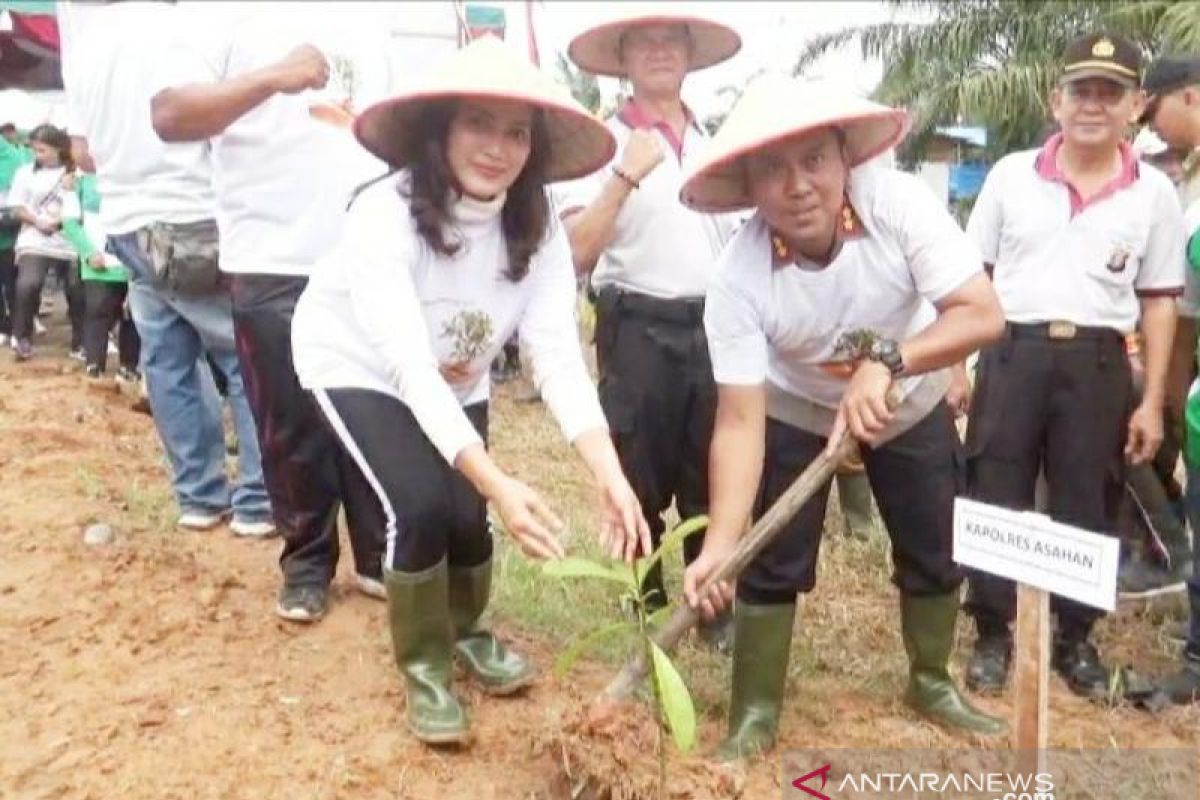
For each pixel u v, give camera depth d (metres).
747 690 3.22
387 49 3.95
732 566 2.76
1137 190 3.64
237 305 3.67
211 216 4.18
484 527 3.31
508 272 3.00
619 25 3.71
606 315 3.89
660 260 3.78
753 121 2.70
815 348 3.05
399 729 3.16
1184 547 4.45
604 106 4.27
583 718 2.86
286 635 3.70
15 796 2.84
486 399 3.36
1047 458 3.77
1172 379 4.25
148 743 3.07
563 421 2.95
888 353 2.81
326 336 3.09
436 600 3.09
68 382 7.22
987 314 2.86
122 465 5.40
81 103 4.26
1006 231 3.73
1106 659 4.07
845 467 3.25
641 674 2.85
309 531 3.80
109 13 4.23
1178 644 4.15
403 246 2.84
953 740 3.33
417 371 2.75
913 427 3.21
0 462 5.23
